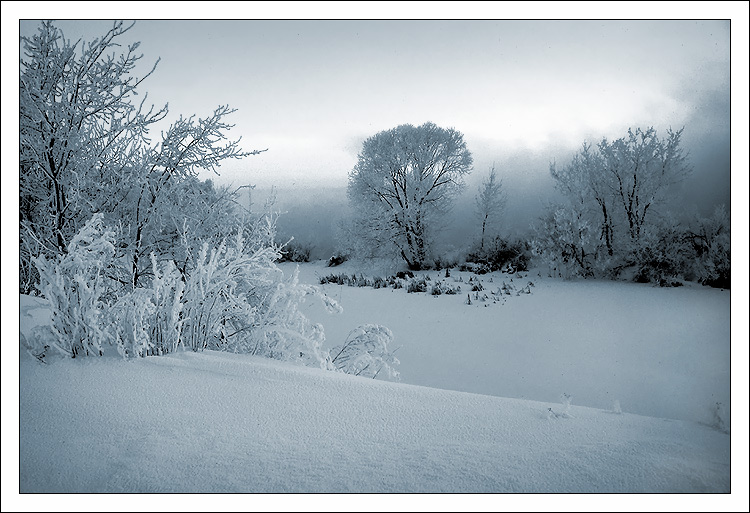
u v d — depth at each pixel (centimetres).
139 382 348
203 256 462
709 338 859
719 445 270
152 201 637
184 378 359
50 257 583
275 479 235
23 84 571
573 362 792
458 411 320
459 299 1403
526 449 265
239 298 496
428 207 2355
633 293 1328
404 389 359
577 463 248
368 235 2328
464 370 786
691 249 1500
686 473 238
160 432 282
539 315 1140
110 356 392
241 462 251
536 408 331
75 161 600
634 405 581
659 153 1656
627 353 815
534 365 792
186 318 442
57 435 275
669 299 1220
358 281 1886
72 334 398
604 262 1630
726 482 231
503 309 1232
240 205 649
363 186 2328
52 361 376
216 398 330
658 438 280
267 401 328
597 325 1016
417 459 254
